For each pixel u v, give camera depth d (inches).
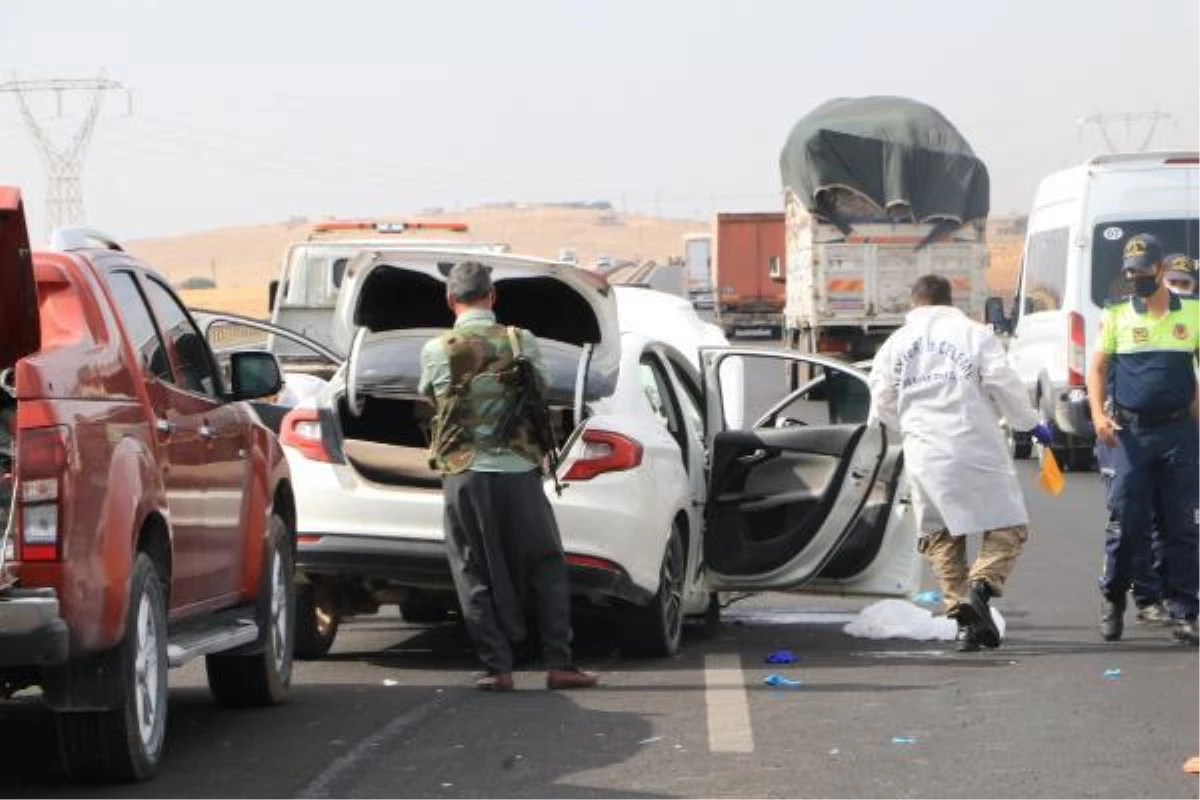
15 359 376.5
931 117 1876.2
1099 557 828.0
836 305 1891.0
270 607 496.7
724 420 641.6
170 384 442.6
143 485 401.4
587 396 555.5
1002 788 392.2
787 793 389.4
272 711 494.0
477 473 513.3
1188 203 1139.9
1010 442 1336.1
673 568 581.0
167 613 425.7
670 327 852.6
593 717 477.1
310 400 563.2
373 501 548.1
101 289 414.9
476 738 451.5
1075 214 1154.7
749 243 3393.2
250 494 486.9
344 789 398.3
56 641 363.6
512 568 523.8
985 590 581.6
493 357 514.6
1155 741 439.5
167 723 478.0
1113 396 591.8
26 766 426.9
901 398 590.2
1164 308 590.2
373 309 576.1
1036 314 1239.5
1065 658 566.9
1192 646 589.9
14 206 362.9
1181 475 590.6
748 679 533.6
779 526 616.1
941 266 1883.6
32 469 365.1
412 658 587.5
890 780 400.8
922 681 526.9
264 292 6225.4
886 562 622.2
